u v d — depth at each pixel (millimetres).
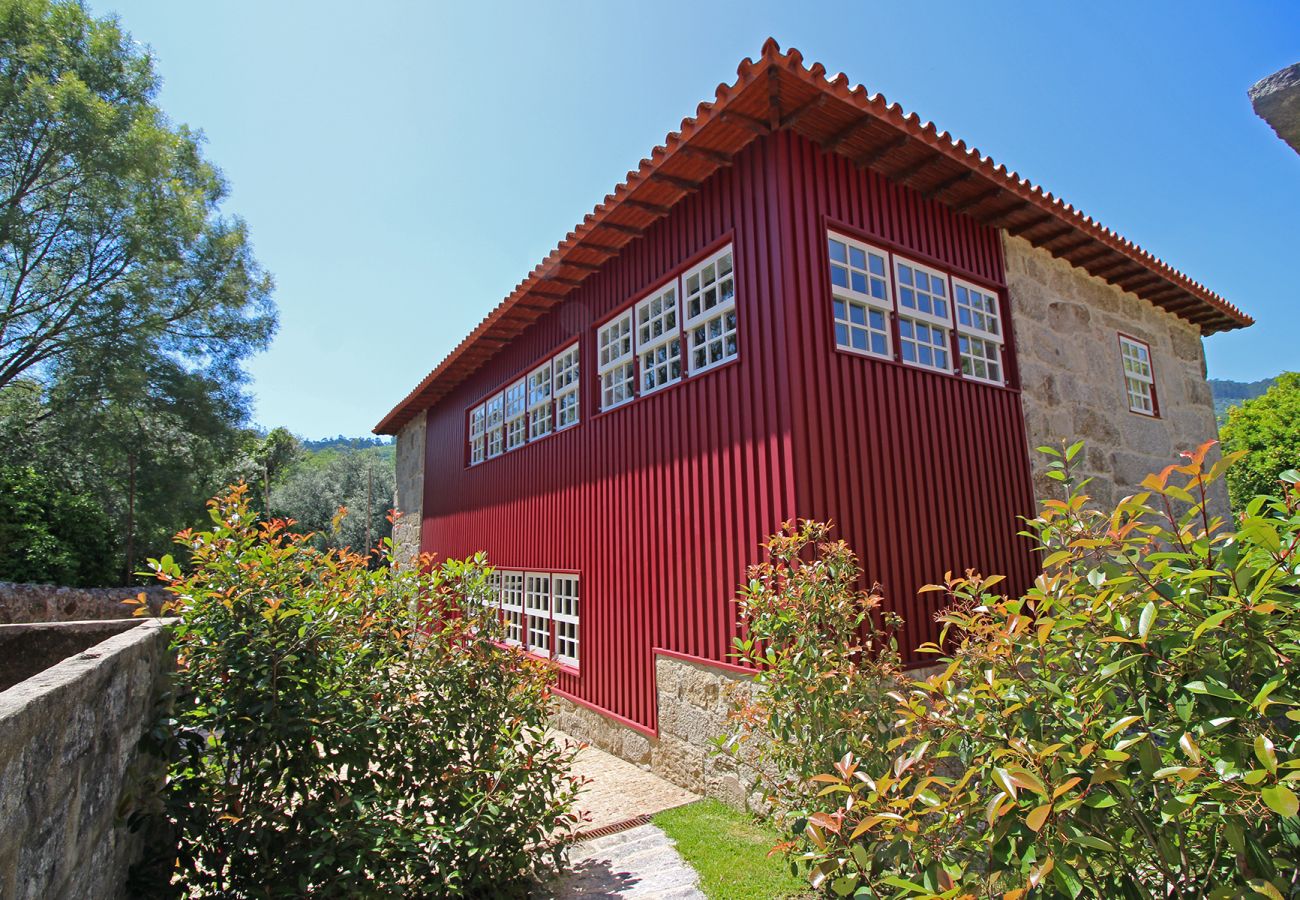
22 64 13945
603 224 6645
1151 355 8781
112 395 14406
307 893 2795
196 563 3279
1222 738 1396
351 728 3209
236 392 17516
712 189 5914
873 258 5750
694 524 5750
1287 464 20781
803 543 4004
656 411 6398
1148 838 1432
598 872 4020
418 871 3109
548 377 9000
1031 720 1682
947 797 1811
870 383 5375
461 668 3738
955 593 2477
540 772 3766
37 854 1825
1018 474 6395
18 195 13695
